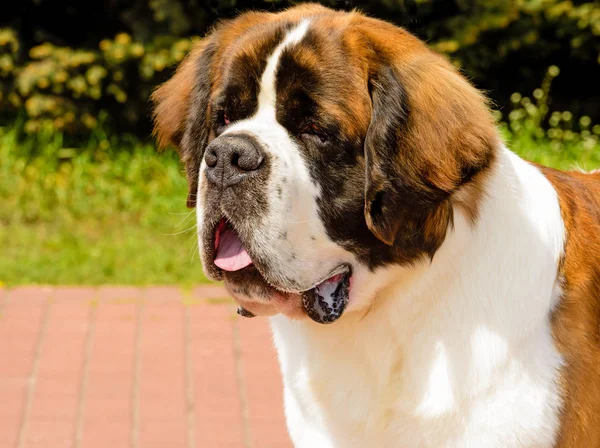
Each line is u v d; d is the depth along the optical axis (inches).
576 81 480.4
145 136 461.1
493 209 147.4
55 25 451.2
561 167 409.4
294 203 135.7
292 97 138.2
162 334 298.0
